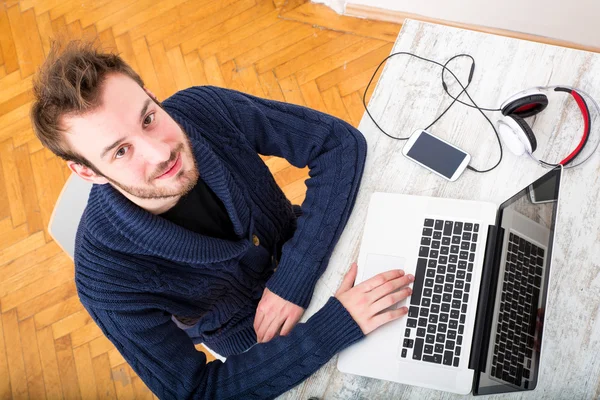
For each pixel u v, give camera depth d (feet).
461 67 3.94
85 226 3.49
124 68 3.06
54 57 2.92
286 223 4.61
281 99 7.29
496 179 3.66
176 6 7.91
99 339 6.82
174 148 3.24
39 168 7.47
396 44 4.08
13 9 8.30
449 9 7.06
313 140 4.05
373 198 3.73
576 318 3.32
